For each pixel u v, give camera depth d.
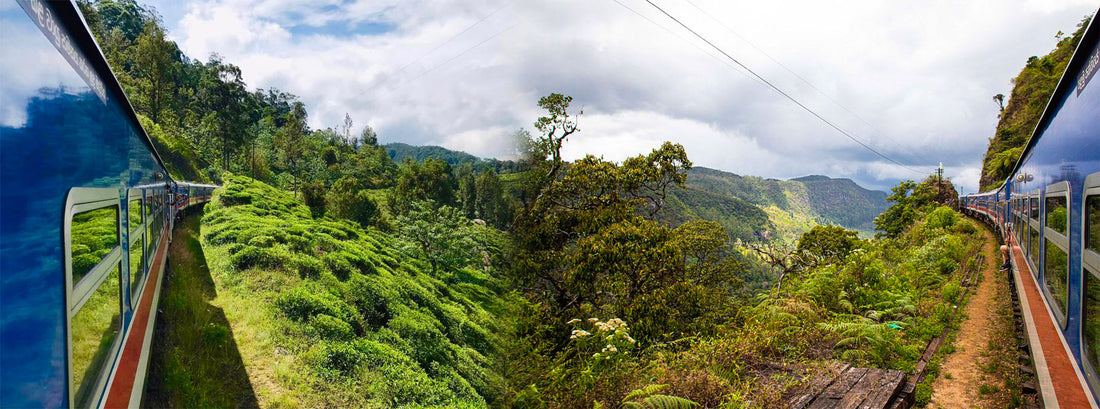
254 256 14.48
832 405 6.36
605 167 14.91
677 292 13.43
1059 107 8.04
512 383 9.54
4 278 2.38
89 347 3.85
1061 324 7.25
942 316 11.34
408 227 21.89
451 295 17.94
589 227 14.09
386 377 9.83
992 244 24.23
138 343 6.25
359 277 15.22
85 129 4.02
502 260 16.61
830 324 9.26
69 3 3.53
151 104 59.78
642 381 7.09
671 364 7.86
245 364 9.10
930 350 9.59
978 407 7.33
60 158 3.27
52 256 2.96
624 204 14.84
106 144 4.87
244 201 29.59
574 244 14.82
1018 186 15.17
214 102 78.62
